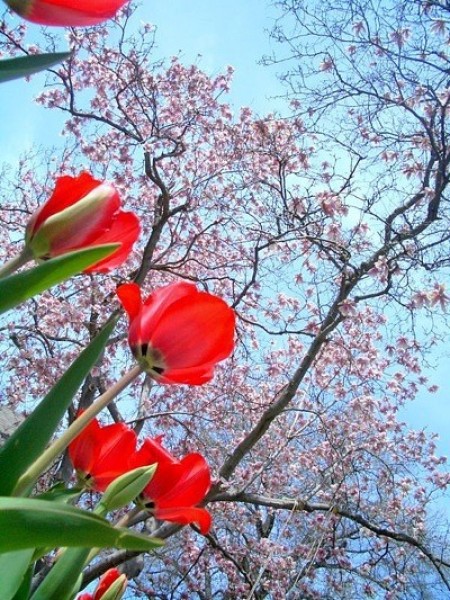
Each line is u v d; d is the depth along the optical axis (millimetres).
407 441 9992
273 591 7691
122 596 1182
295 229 7250
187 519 1146
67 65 8477
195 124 9359
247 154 9203
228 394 9070
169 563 8969
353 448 8484
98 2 847
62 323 8523
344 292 7141
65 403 842
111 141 9562
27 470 837
